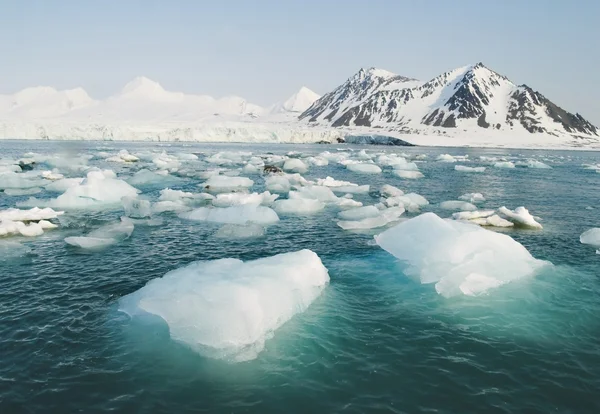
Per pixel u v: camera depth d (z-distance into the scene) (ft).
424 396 20.39
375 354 24.20
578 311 30.19
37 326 26.63
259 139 331.36
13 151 174.19
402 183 107.65
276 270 32.30
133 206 64.28
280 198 82.64
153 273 36.94
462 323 28.32
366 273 38.19
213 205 72.49
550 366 23.22
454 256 37.06
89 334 25.80
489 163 182.91
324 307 30.66
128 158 145.07
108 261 40.11
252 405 19.53
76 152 179.83
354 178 117.60
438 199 82.53
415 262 38.68
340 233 53.06
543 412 19.40
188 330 25.07
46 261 39.73
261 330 25.54
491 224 57.21
